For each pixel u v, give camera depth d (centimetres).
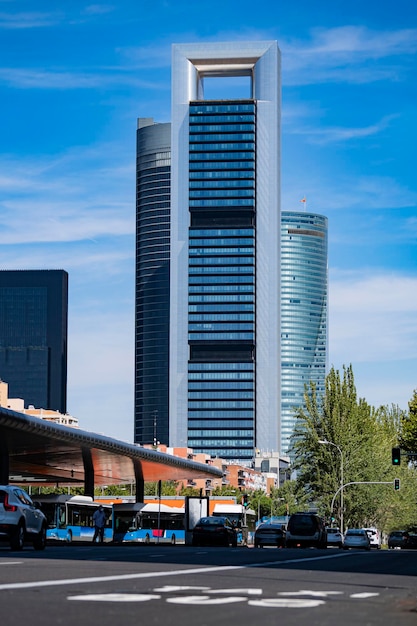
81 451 8588
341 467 10125
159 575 1934
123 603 1327
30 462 9781
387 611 1336
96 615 1168
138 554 3156
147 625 1080
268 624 1123
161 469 10762
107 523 8638
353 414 10550
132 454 8906
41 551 3378
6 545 4819
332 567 2561
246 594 1530
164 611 1241
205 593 1527
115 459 9444
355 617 1238
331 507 10300
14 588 1518
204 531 6662
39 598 1363
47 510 7825
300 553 3847
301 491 10619
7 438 7325
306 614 1255
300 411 10675
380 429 11206
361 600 1494
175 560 2684
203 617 1180
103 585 1622
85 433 7775
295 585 1773
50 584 1609
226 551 3888
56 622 1088
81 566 2195
